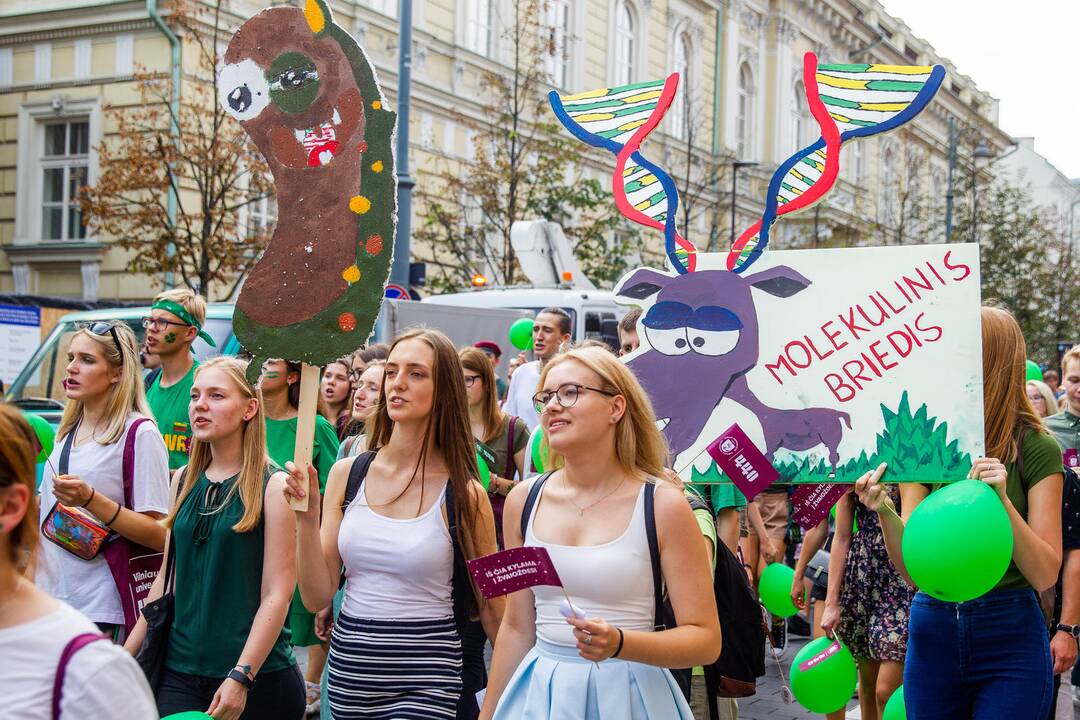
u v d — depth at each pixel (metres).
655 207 3.76
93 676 1.81
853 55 37.94
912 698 3.60
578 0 24.62
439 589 3.57
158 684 3.66
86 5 17.70
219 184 16.95
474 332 11.88
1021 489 3.51
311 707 5.92
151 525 4.20
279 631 3.54
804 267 3.49
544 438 3.19
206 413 3.70
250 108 3.59
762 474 3.41
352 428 6.64
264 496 3.68
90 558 4.15
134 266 15.71
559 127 20.72
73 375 4.33
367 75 3.51
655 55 27.66
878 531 4.72
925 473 3.37
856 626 4.76
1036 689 3.41
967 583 3.09
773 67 33.28
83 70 18.08
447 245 19.38
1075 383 6.04
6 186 18.86
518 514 3.03
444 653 3.56
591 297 12.75
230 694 3.38
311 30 3.54
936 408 3.37
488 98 22.36
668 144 27.64
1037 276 30.00
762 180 32.28
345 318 3.50
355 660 3.54
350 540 3.60
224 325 8.80
